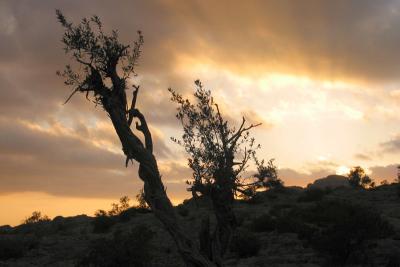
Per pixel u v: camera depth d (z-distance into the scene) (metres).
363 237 25.58
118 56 17.64
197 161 17.67
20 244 36.97
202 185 17.58
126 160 17.50
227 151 17.66
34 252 36.59
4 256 35.19
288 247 31.48
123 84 17.75
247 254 30.58
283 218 38.41
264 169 17.80
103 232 45.84
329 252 25.95
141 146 17.45
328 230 26.69
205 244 17.62
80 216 60.00
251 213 47.88
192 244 17.22
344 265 25.31
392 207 43.12
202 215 45.06
